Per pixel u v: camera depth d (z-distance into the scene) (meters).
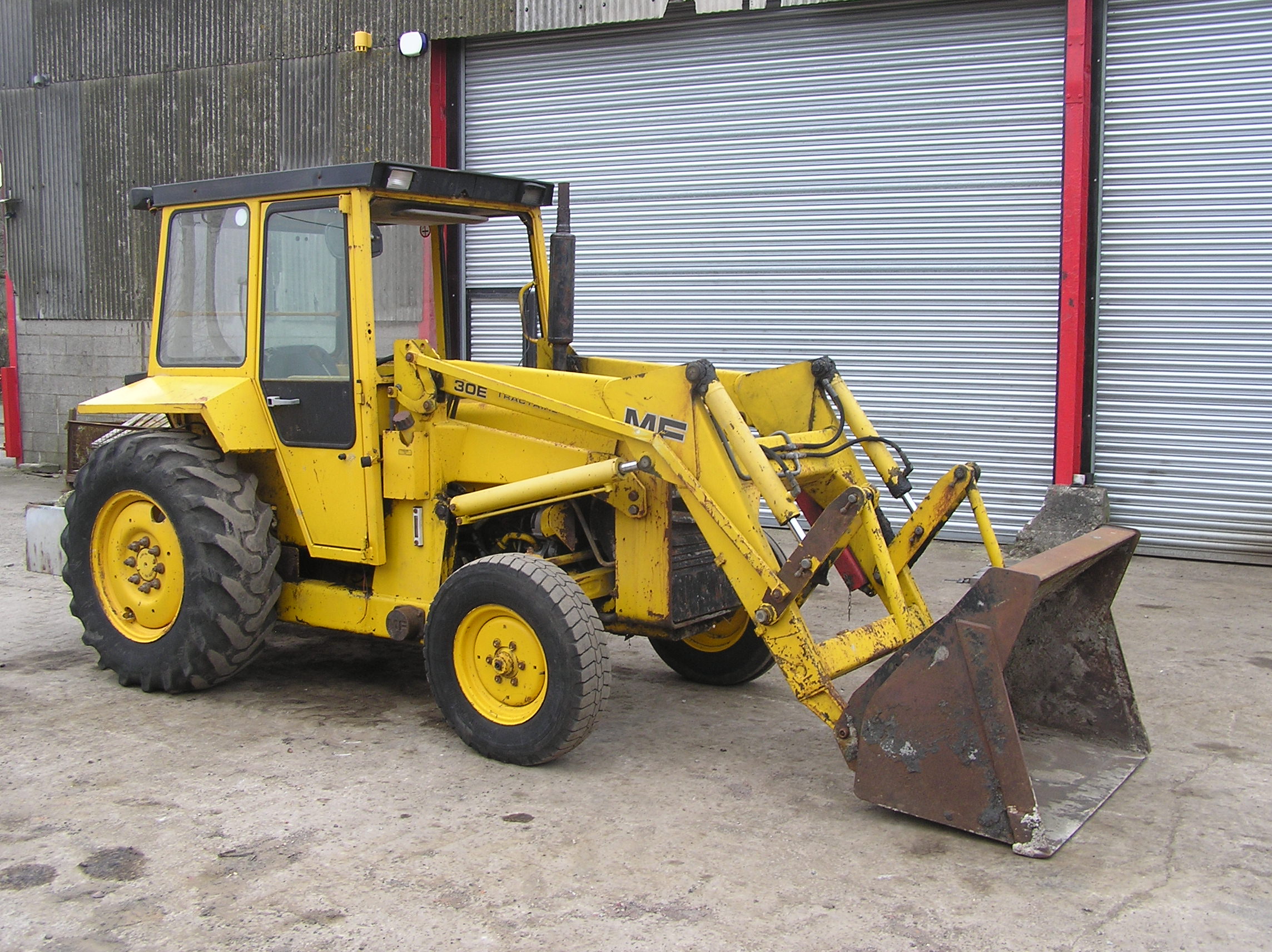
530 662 4.10
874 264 8.55
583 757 4.28
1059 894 3.21
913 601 4.20
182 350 5.12
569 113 9.38
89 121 11.12
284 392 4.77
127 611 5.02
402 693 5.01
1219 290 7.74
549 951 2.88
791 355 8.88
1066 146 7.86
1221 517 7.89
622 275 9.35
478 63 9.66
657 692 5.18
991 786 3.49
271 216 4.73
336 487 4.69
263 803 3.77
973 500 4.19
